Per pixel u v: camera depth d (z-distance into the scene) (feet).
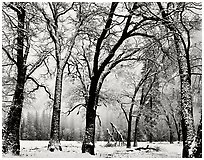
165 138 177.17
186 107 43.80
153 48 53.21
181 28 47.98
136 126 116.37
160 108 130.11
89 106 54.19
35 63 53.93
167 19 47.09
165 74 57.31
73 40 63.52
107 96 94.48
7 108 53.47
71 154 49.39
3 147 45.88
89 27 61.93
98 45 55.06
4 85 56.65
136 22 51.70
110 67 56.54
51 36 63.87
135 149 92.63
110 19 53.62
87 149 52.49
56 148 57.31
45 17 62.08
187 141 41.68
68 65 83.92
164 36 46.85
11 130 47.03
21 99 48.91
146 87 114.11
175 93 100.83
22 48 49.06
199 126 36.63
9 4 45.57
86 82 89.66
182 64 46.44
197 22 50.14
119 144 122.42
